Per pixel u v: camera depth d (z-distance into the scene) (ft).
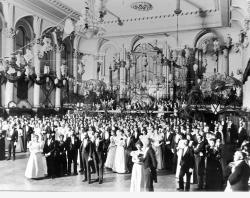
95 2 46.34
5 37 62.39
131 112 75.20
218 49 79.36
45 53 73.87
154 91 82.12
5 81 60.75
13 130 40.52
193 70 80.69
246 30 58.80
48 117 65.36
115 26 88.07
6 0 60.59
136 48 89.61
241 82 66.18
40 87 70.33
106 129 41.06
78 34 85.56
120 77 89.56
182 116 65.77
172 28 84.12
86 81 84.99
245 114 56.85
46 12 70.74
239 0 59.16
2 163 37.76
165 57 84.07
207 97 65.62
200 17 80.18
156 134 36.22
